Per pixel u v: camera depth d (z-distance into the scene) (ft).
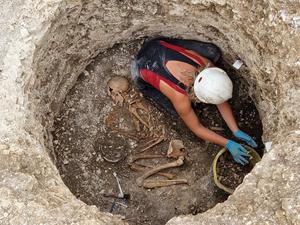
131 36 6.63
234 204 4.61
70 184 6.54
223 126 6.67
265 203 4.56
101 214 4.88
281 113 5.12
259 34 5.39
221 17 5.68
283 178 4.63
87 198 6.50
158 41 6.48
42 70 5.86
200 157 6.63
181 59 6.23
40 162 5.14
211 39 6.22
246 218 4.53
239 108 6.59
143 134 6.77
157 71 6.28
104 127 6.79
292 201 4.50
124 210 6.44
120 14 6.13
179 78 6.14
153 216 6.37
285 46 5.16
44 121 6.16
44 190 4.93
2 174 4.99
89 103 6.82
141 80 6.70
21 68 5.44
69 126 6.72
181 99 6.12
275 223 4.47
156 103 6.84
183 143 6.69
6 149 5.14
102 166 6.68
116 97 6.82
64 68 6.34
